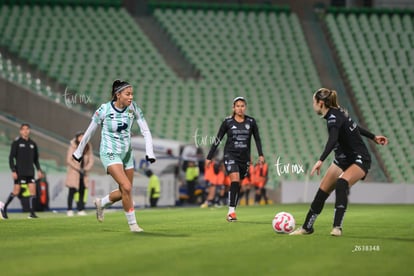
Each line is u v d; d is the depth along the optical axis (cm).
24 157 6588
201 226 4716
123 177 4041
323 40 15612
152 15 15588
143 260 2742
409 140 13525
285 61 14662
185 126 12850
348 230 4456
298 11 16150
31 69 12912
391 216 6431
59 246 3291
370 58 15025
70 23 14375
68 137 10912
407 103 14212
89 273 2400
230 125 5391
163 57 14575
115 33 14488
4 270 2475
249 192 10712
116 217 5947
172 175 10938
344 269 2538
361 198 11700
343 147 3900
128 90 3978
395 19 16000
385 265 2659
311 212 3984
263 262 2697
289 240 3600
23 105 10969
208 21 15388
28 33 13788
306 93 14050
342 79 14750
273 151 12675
